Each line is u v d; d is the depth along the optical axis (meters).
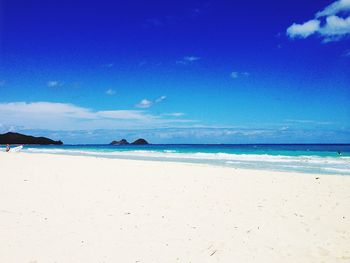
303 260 5.47
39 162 21.80
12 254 5.62
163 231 6.79
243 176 13.67
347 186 11.29
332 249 5.93
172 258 5.52
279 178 13.07
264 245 6.09
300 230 6.90
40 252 5.71
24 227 7.00
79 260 5.42
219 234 6.64
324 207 8.64
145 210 8.34
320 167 19.05
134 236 6.49
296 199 9.52
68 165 19.30
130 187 11.46
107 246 6.00
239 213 8.10
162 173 14.93
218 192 10.49
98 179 13.34
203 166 17.77
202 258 5.54
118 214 7.98
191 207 8.65
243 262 5.40
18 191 10.87
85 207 8.66
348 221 7.48
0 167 18.34
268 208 8.55
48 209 8.45
